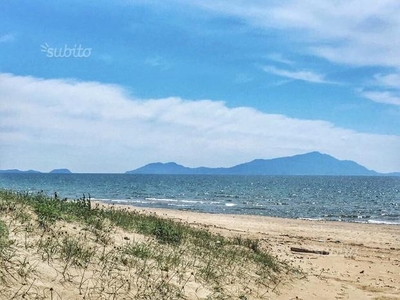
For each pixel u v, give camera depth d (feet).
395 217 142.41
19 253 20.54
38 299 17.71
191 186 380.37
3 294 17.12
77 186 314.14
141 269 24.49
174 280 24.77
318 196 266.57
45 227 25.35
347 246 60.39
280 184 494.18
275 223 90.27
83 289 19.92
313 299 29.55
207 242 37.70
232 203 183.11
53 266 20.74
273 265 35.40
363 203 211.41
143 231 33.65
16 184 310.24
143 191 270.26
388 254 55.11
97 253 24.57
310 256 47.93
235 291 26.89
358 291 33.19
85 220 30.48
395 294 33.01
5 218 24.53
